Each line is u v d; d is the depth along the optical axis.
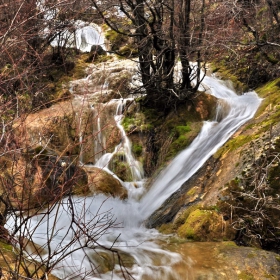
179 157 6.35
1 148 2.81
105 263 3.82
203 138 6.49
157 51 7.26
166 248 4.26
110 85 8.77
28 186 2.88
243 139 5.52
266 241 4.40
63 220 4.62
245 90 8.55
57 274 3.35
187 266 3.77
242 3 8.23
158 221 5.22
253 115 6.54
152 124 7.31
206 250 4.08
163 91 7.27
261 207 4.32
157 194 5.91
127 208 5.67
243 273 3.59
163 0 7.07
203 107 7.37
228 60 9.35
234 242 4.33
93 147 6.88
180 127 6.94
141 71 7.50
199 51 7.18
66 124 5.85
